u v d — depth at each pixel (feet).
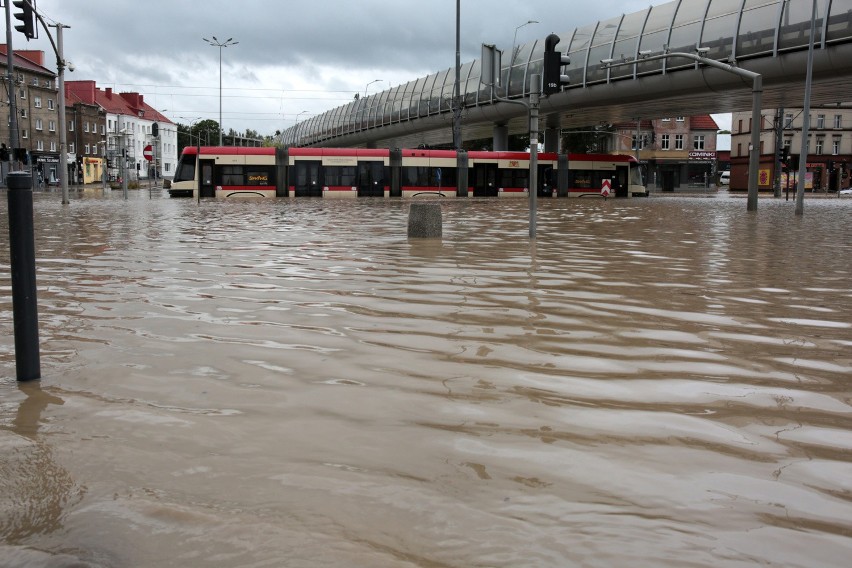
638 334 17.78
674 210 98.99
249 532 7.45
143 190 209.46
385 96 226.17
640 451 9.91
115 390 12.67
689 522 7.80
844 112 270.46
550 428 10.81
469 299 22.67
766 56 111.14
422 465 9.30
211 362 14.64
